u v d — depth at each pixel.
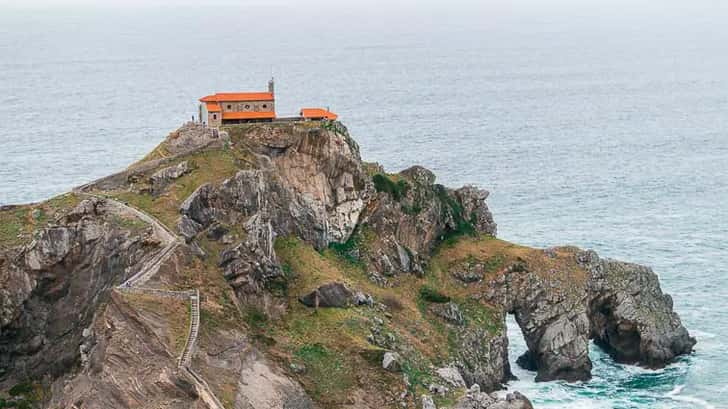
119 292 136.62
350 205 185.62
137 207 158.88
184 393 127.69
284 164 180.75
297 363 146.88
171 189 163.50
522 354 197.38
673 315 197.00
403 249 189.75
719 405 172.12
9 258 149.12
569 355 186.25
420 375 157.75
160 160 171.62
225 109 187.00
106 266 149.25
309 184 181.00
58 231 150.50
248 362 139.62
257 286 154.88
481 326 184.25
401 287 184.12
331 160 183.00
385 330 163.12
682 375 185.12
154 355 131.00
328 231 181.75
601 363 193.00
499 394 177.25
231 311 145.50
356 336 156.50
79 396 129.50
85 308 147.62
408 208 196.25
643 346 191.62
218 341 137.88
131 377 128.50
